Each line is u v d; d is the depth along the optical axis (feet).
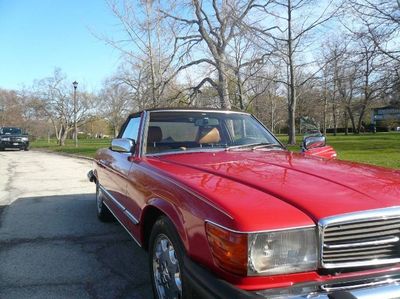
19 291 12.58
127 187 13.53
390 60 53.36
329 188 8.67
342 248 7.66
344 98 139.95
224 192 8.53
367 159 46.16
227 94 65.57
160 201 10.16
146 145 13.80
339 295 7.12
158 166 11.64
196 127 14.67
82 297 12.19
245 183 9.13
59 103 149.48
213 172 10.24
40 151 104.32
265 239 7.29
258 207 7.75
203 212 8.19
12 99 205.05
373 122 225.76
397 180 9.54
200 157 12.39
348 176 9.59
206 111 15.35
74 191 30.86
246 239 7.23
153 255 10.78
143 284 13.12
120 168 14.69
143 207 11.33
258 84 78.95
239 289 7.16
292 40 65.92
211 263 7.84
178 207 9.18
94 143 160.35
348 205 7.90
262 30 63.72
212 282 7.53
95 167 21.20
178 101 71.36
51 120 167.12
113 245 17.02
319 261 7.52
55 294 12.38
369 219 7.74
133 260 15.26
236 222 7.38
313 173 9.82
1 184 34.91
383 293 7.40
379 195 8.38
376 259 7.84
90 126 264.52
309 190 8.53
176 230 9.29
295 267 7.39
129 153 14.12
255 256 7.23
